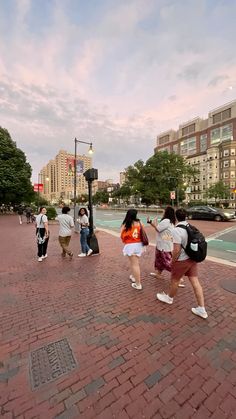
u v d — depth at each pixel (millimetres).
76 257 7129
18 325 3266
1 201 33125
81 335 3029
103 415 1908
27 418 1876
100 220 22516
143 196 43812
